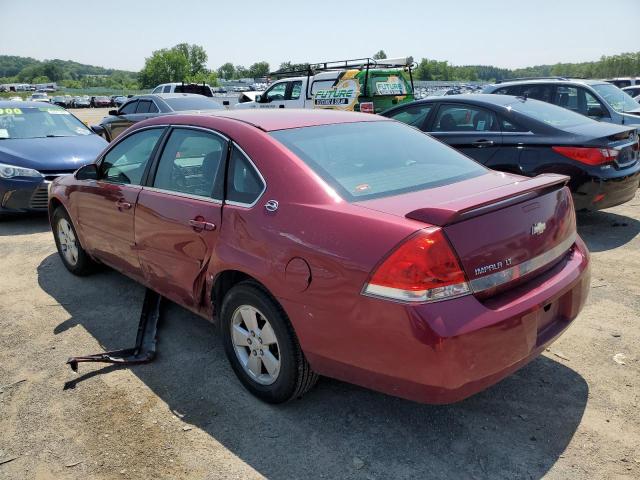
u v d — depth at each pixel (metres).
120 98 67.94
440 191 2.91
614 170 5.69
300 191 2.83
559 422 2.87
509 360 2.48
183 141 3.67
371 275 2.40
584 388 3.17
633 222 6.56
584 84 9.38
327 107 13.36
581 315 4.10
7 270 5.46
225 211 3.13
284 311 2.82
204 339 3.91
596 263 5.21
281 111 3.85
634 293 4.47
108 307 4.48
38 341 3.93
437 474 2.53
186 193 3.50
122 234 4.10
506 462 2.59
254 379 3.12
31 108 8.55
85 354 3.73
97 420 2.99
